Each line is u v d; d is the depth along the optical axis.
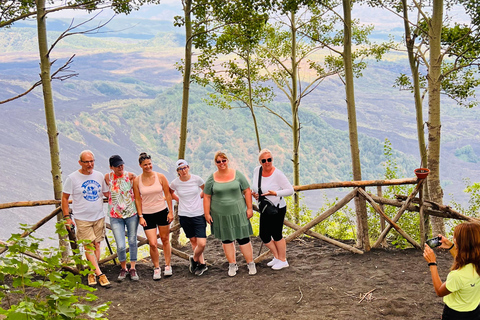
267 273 6.05
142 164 5.87
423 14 7.87
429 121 7.76
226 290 5.61
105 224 6.60
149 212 6.00
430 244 3.51
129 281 6.08
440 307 4.71
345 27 7.15
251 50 13.33
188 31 8.17
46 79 6.46
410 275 5.62
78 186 5.76
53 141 6.51
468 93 10.70
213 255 7.25
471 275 3.15
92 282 5.94
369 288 5.30
